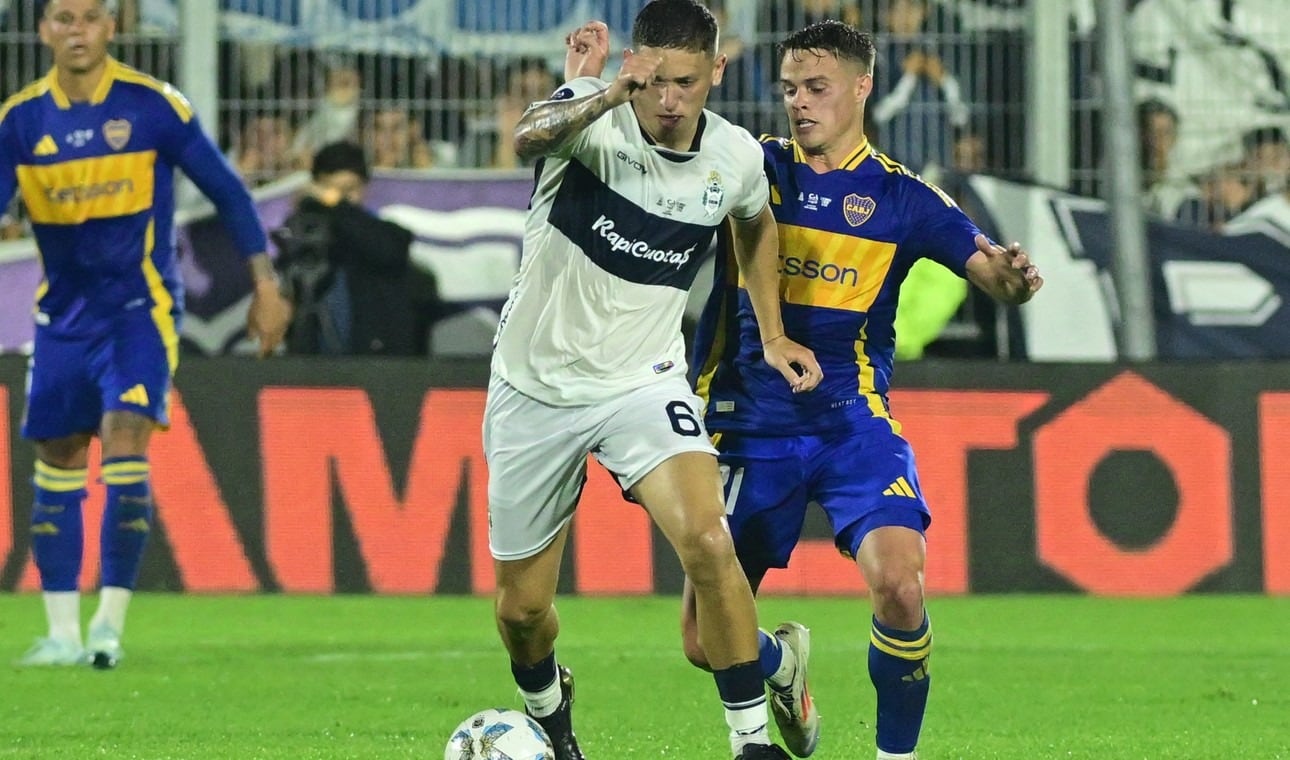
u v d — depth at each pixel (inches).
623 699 1007.0
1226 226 1754.4
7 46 1705.2
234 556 1547.7
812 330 746.8
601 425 685.3
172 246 1169.4
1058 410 1568.7
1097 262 1720.0
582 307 684.1
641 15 669.3
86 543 1558.8
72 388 1148.5
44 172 1123.3
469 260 1723.7
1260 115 1774.1
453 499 1553.9
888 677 686.5
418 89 1747.0
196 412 1545.3
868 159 755.4
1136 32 1776.6
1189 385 1574.8
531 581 711.1
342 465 1550.2
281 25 1736.0
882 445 732.7
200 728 893.8
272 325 1208.8
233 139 1733.5
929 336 1708.9
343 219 1713.8
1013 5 1739.7
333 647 1250.6
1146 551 1572.3
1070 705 994.1
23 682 1067.3
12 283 1712.6
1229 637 1323.8
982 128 1752.0
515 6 1749.5
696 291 1614.2
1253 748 844.0
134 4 1740.9
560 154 666.8
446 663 1168.2
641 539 1569.9
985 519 1563.7
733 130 697.6
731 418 752.3
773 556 761.0
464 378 1556.3
